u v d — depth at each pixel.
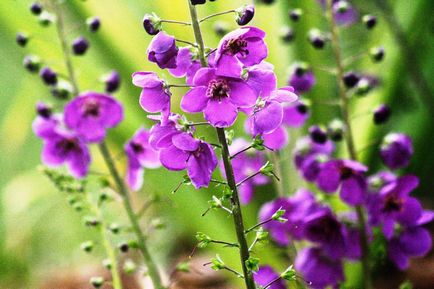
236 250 0.96
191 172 0.74
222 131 0.74
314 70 1.01
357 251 0.88
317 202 0.88
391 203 0.86
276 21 1.01
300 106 0.89
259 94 0.74
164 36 0.73
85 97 0.86
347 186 0.85
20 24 1.01
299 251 0.92
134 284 1.03
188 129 0.74
